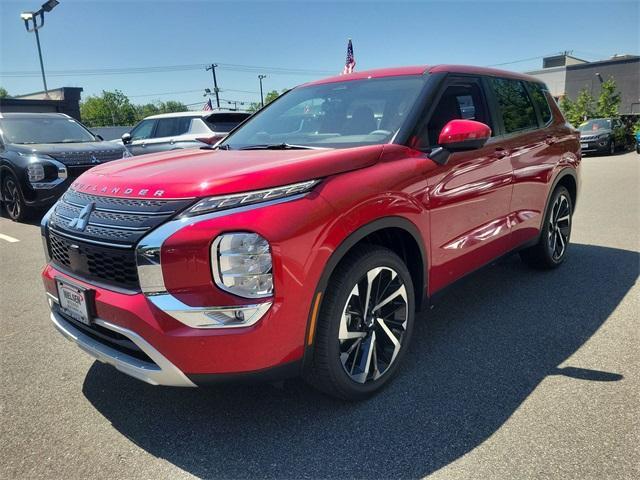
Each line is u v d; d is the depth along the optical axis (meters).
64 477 2.22
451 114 3.36
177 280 2.16
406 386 2.88
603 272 4.82
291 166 2.38
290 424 2.56
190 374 2.21
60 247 2.70
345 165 2.55
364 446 2.38
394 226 2.69
